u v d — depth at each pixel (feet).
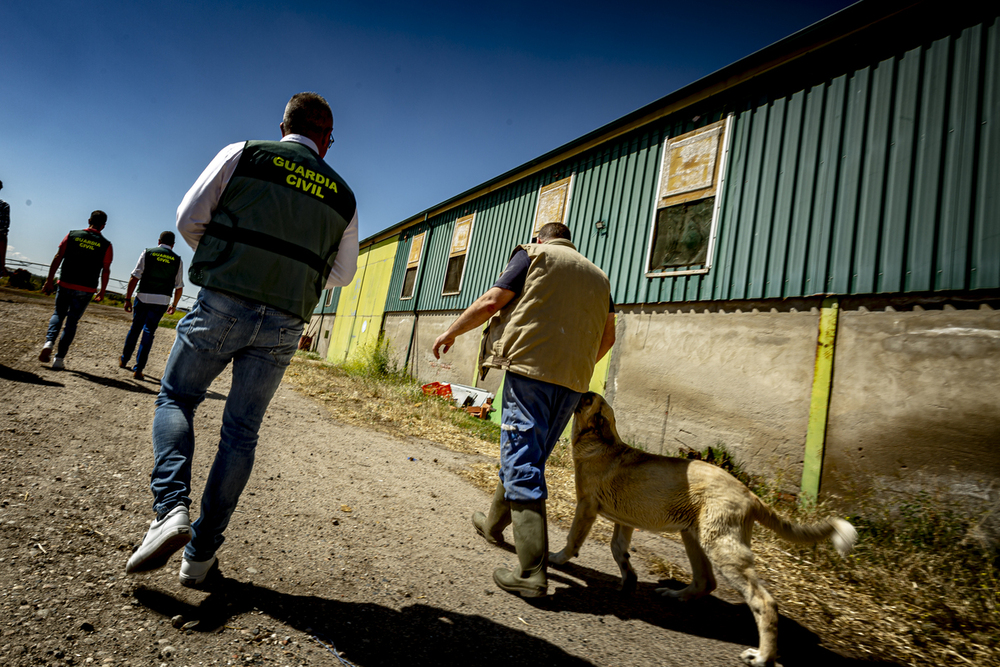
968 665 7.61
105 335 33.99
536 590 7.17
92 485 8.73
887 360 15.65
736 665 6.72
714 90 23.08
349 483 12.19
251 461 6.15
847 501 15.56
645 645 6.85
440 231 49.32
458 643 6.03
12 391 13.89
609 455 8.98
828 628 8.36
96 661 4.59
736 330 20.20
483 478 15.49
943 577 11.23
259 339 5.94
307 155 6.57
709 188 22.68
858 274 16.85
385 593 7.01
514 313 8.12
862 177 17.43
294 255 6.10
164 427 5.90
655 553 11.47
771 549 12.47
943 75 16.02
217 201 5.96
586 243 29.60
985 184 14.61
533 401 7.80
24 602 5.21
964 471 13.57
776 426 18.02
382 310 59.00
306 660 5.17
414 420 24.25
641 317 24.54
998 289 13.87
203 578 6.22
